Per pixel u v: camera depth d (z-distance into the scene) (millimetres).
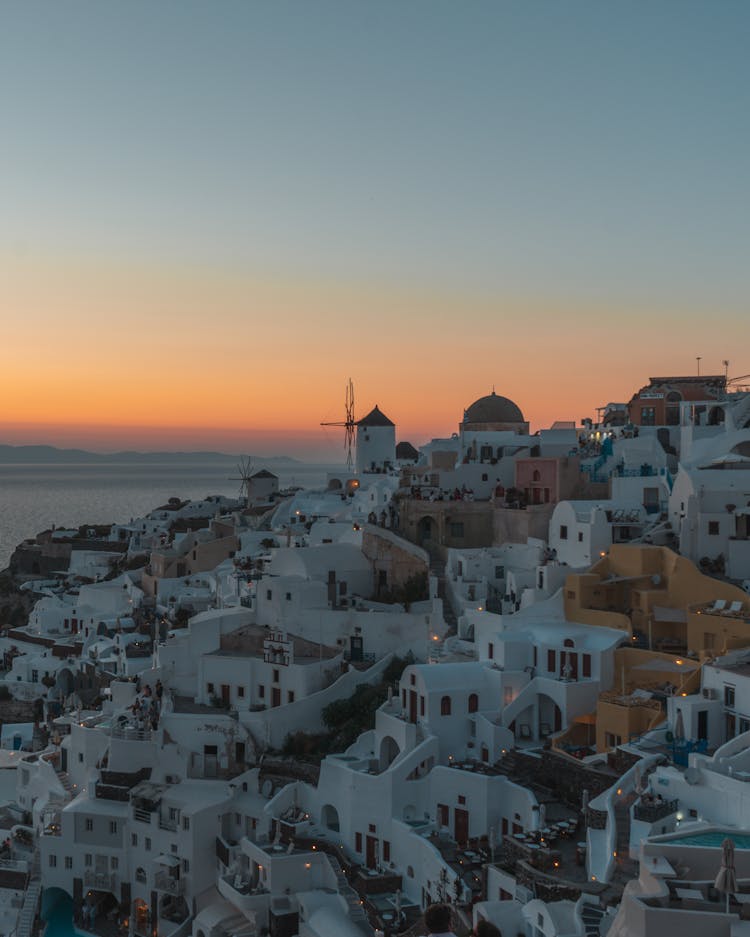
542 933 53219
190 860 78250
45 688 120750
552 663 80438
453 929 58781
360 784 74438
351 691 88375
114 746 86250
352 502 143125
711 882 33375
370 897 69750
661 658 76062
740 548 87062
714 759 58562
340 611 95062
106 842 83062
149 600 132750
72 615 136500
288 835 76188
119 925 81625
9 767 98312
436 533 109188
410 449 180625
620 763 66750
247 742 84812
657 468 108188
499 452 125750
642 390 127312
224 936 70438
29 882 84062
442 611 96188
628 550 87000
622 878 54688
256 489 196750
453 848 69312
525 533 103375
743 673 66250
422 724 78062
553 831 63781
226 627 97875
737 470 93812
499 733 75938
